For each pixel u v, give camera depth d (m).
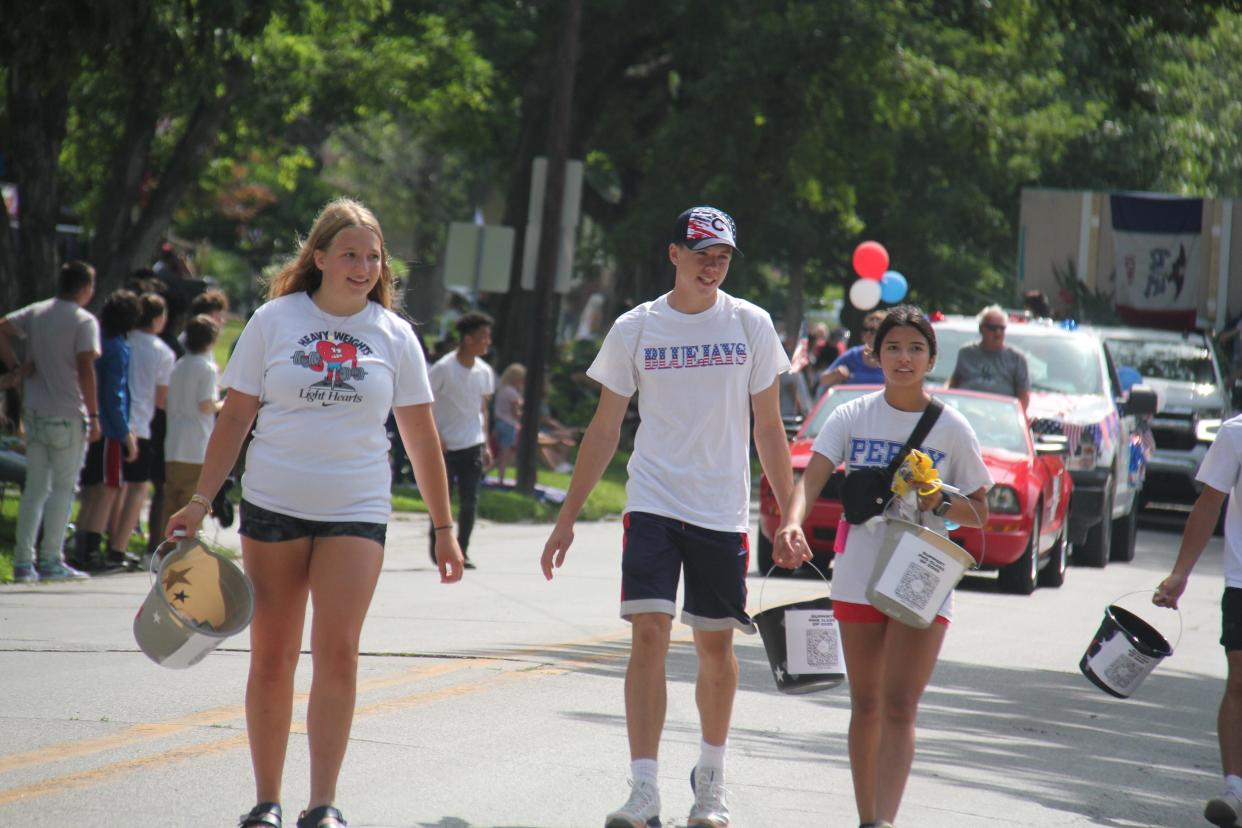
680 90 98.19
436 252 175.00
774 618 18.33
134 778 18.39
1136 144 118.50
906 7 88.19
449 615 33.97
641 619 17.52
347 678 16.00
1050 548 45.97
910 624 16.84
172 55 44.72
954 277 121.12
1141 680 21.12
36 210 57.34
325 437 16.09
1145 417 59.56
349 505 16.17
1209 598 47.00
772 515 43.62
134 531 44.56
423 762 20.05
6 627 29.53
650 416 17.92
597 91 93.62
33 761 19.06
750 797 19.38
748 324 17.97
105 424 37.97
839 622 17.75
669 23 90.88
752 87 88.12
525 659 28.16
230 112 74.31
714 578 17.72
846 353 53.00
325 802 15.78
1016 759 23.06
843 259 125.62
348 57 78.56
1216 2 50.34
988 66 95.62
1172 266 71.81
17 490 49.91
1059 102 107.31
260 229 163.62
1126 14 55.19
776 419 18.14
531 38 94.44
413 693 24.50
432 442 16.95
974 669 31.08
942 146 110.69
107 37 42.47
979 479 17.81
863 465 17.86
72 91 62.00
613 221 111.38
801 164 89.38
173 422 39.28
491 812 17.84
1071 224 72.56
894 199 94.56
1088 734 25.52
